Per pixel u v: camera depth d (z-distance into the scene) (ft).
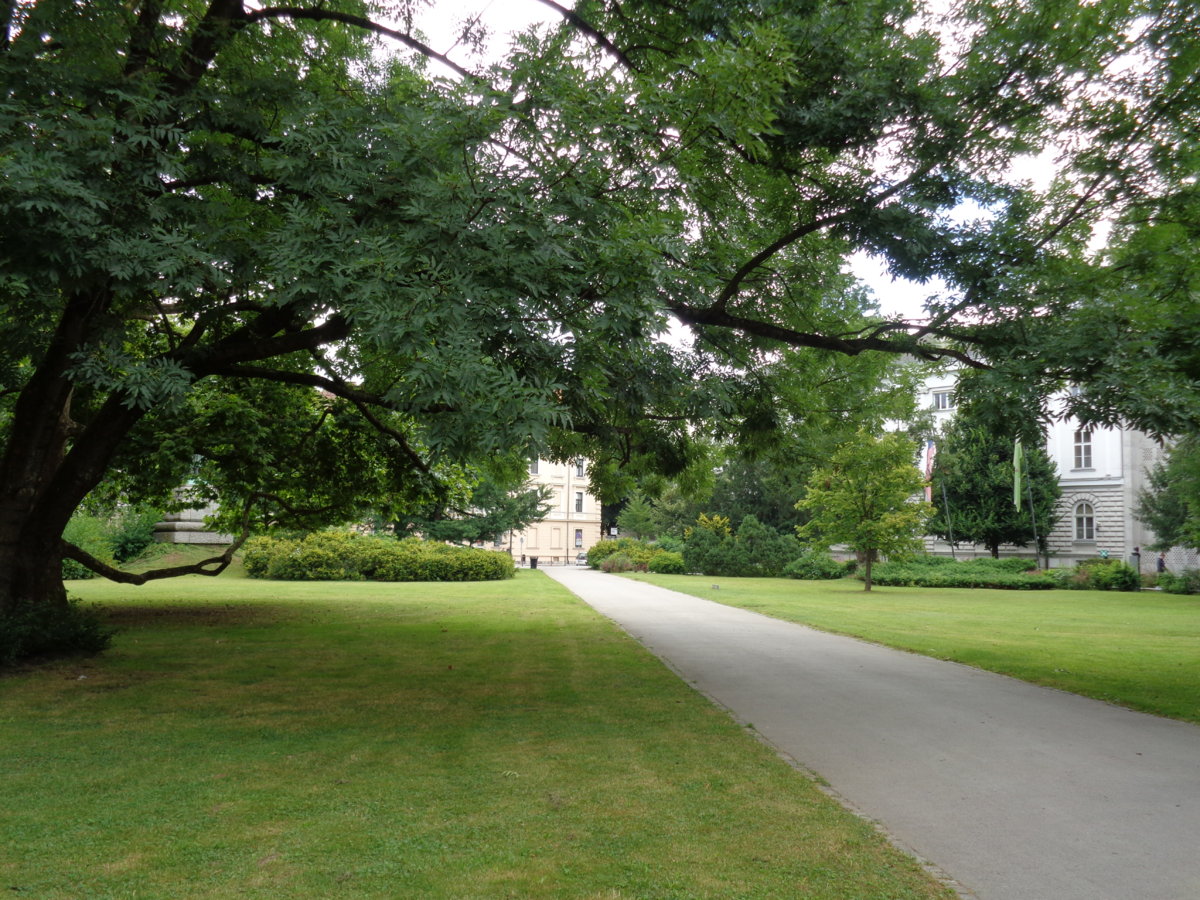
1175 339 27.43
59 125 22.71
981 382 29.32
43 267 21.07
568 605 73.10
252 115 28.09
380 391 45.44
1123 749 22.79
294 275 21.58
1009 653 43.52
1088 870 13.96
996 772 20.21
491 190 23.12
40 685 30.58
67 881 12.96
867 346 34.47
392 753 20.95
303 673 34.09
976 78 29.73
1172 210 30.53
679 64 27.63
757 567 148.77
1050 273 31.19
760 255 34.01
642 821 15.94
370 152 25.27
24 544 38.40
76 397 50.11
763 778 18.93
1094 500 161.99
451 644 44.39
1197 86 28.71
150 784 18.16
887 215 30.81
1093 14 28.14
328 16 32.63
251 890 12.64
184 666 35.55
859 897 12.65
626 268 23.81
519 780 18.58
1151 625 63.36
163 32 29.14
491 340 22.71
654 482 50.72
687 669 36.52
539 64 26.40
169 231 23.70
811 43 28.68
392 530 151.74
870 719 26.37
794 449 47.65
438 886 12.83
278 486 63.98
